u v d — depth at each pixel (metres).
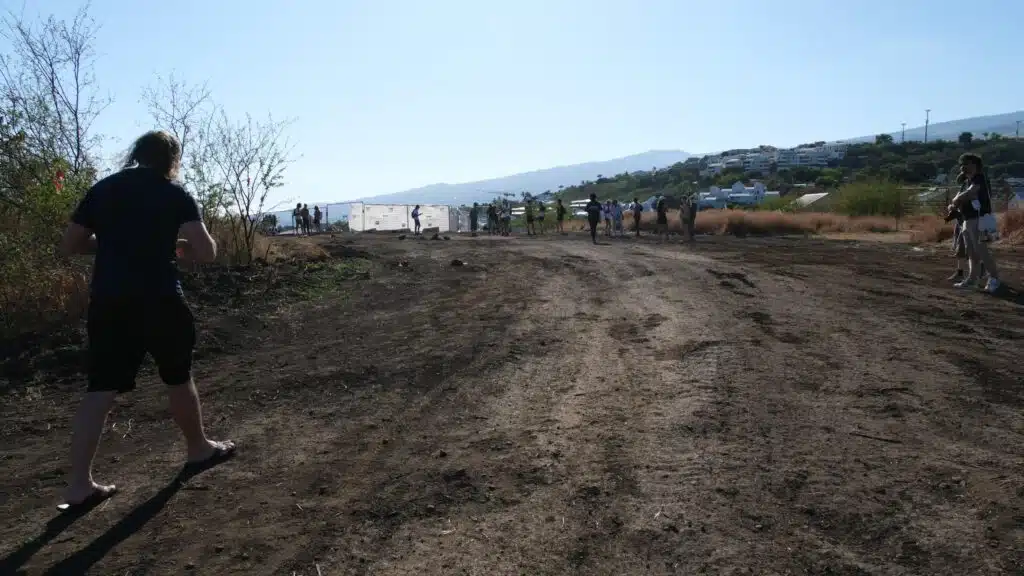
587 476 3.81
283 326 8.50
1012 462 3.78
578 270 13.27
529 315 8.71
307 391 5.85
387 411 5.23
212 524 3.45
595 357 6.46
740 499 3.46
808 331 7.16
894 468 3.77
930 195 35.12
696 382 5.46
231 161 11.61
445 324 8.39
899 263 13.47
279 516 3.51
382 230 43.34
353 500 3.67
